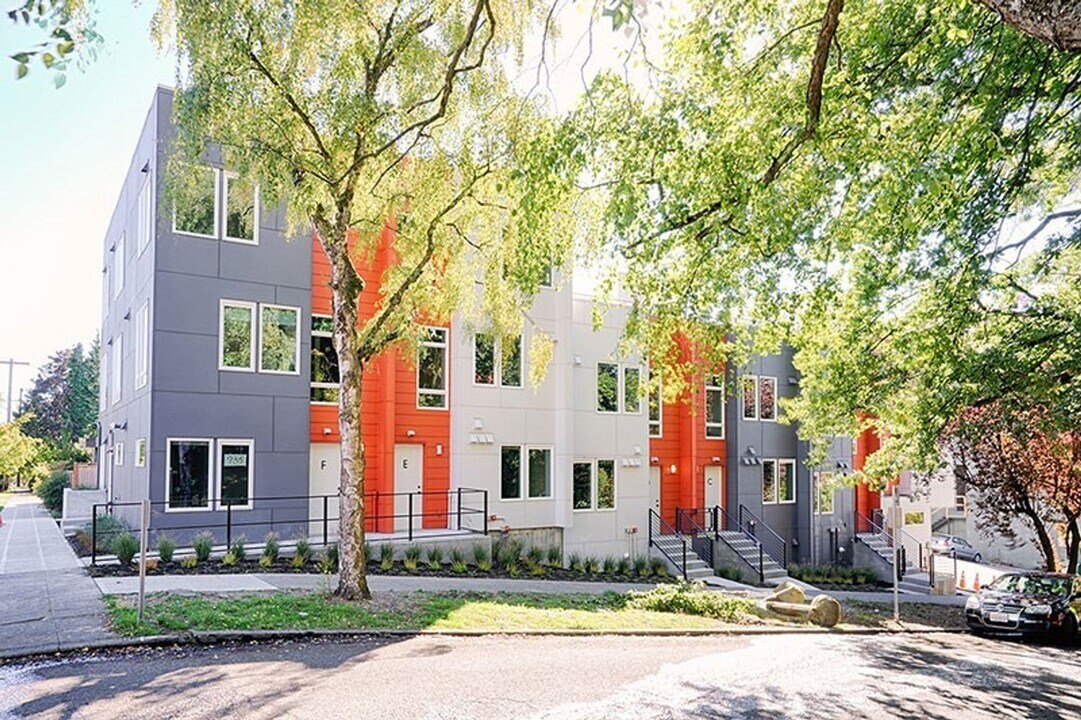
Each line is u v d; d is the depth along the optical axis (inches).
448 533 724.7
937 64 345.1
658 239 353.7
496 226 489.4
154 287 627.2
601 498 889.5
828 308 515.2
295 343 694.5
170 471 621.3
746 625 543.2
